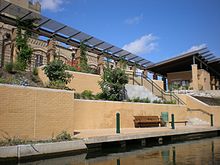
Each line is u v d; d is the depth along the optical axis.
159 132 14.27
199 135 17.98
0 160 8.35
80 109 15.04
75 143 10.47
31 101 10.70
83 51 25.52
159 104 20.70
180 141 15.54
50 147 9.64
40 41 24.11
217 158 9.64
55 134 11.39
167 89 34.09
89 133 13.18
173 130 15.38
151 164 8.52
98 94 18.69
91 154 10.63
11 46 20.59
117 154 10.73
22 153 8.87
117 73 19.09
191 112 25.11
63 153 10.01
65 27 23.05
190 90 33.28
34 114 10.75
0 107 9.73
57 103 11.70
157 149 12.21
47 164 8.44
